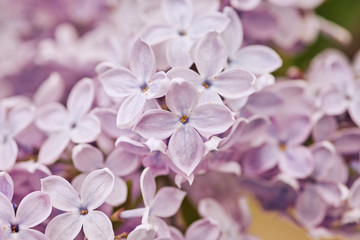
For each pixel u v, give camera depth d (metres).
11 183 0.18
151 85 0.18
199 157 0.18
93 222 0.18
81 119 0.20
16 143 0.20
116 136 0.19
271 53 0.19
